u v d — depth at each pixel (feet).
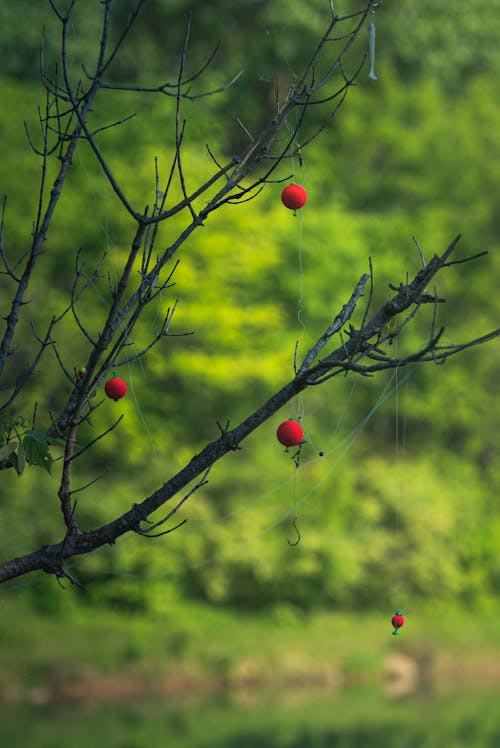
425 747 44.96
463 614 78.95
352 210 84.17
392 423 82.02
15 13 65.36
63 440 12.91
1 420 12.28
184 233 12.56
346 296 72.38
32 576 62.90
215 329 61.57
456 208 84.53
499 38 92.07
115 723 48.96
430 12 89.61
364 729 49.34
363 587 77.00
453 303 84.58
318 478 74.02
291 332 69.97
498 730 49.67
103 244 58.13
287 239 71.10
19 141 57.88
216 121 69.77
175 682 57.36
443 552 77.82
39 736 44.86
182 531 67.41
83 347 58.80
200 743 44.80
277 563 72.08
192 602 72.23
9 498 60.64
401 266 76.54
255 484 72.95
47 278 59.31
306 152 78.54
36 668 55.93
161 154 59.62
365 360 75.20
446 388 81.35
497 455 89.10
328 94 82.17
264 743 45.27
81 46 67.87
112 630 62.69
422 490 77.97
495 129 85.76
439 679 66.59
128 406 60.59
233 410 70.08
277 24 81.76
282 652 63.77
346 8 85.61
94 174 58.39
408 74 91.71
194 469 11.95
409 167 84.69
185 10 83.15
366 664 64.49
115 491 64.44
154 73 77.77
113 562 65.67
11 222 56.80
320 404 74.74
